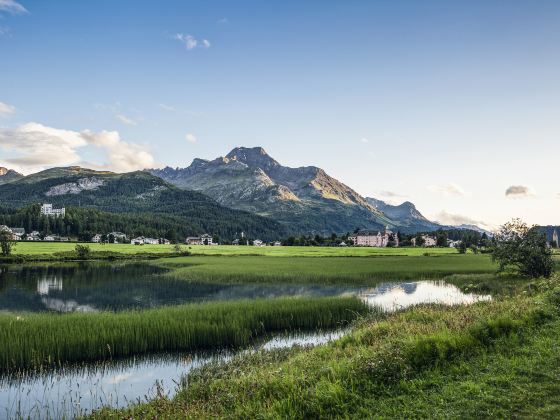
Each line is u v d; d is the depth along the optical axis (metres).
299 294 49.91
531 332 15.98
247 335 27.86
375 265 82.62
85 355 23.75
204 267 80.88
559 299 20.52
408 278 63.78
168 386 19.59
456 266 79.06
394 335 18.27
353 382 12.68
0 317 28.62
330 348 19.00
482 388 11.51
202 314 30.47
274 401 11.95
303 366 15.58
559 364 12.66
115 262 110.31
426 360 14.05
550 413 9.73
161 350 25.56
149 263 104.19
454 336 15.35
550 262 52.47
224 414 12.00
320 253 132.50
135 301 47.34
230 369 19.56
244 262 93.50
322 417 11.03
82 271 84.31
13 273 80.31
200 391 15.08
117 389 19.33
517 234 55.41
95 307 43.66
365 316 33.47
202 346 26.53
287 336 29.12
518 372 12.39
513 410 10.09
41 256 115.44
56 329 25.42
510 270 59.84
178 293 52.75
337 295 48.50
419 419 10.20
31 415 15.99
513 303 21.41
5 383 20.09
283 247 188.00
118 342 24.53
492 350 14.55
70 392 18.77
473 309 22.00
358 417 10.73
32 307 43.88
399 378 12.90
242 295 50.41
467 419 9.92
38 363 22.22
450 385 11.93
